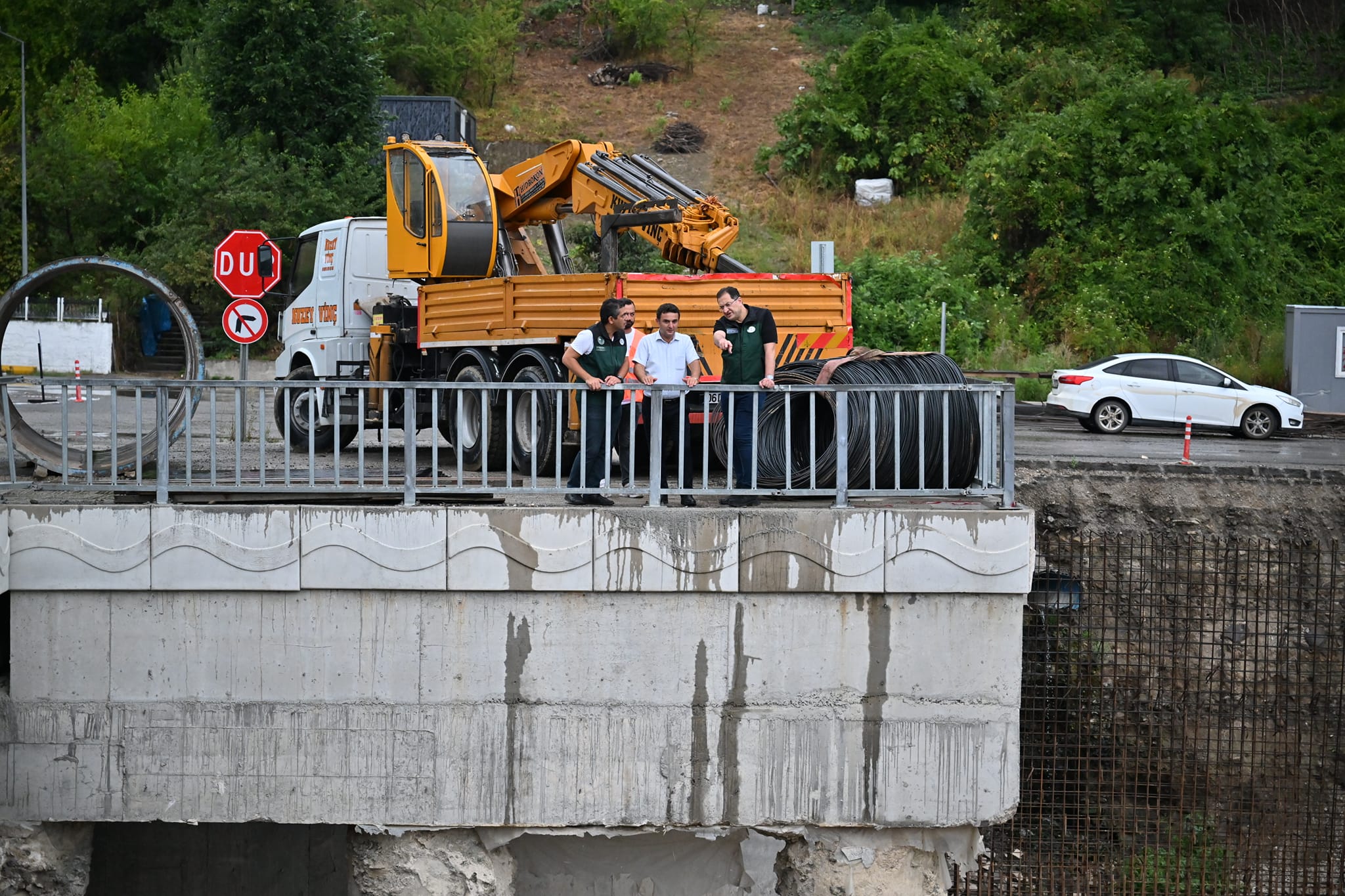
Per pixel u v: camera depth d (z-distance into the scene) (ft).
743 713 26.76
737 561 26.27
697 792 26.86
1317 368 75.97
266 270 45.01
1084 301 90.17
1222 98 105.81
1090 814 38.37
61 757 26.53
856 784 26.86
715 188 112.57
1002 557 26.27
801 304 37.11
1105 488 43.29
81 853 27.78
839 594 26.50
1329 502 42.93
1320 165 110.73
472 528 26.21
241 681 26.58
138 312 103.60
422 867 27.27
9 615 26.71
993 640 26.71
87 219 114.83
